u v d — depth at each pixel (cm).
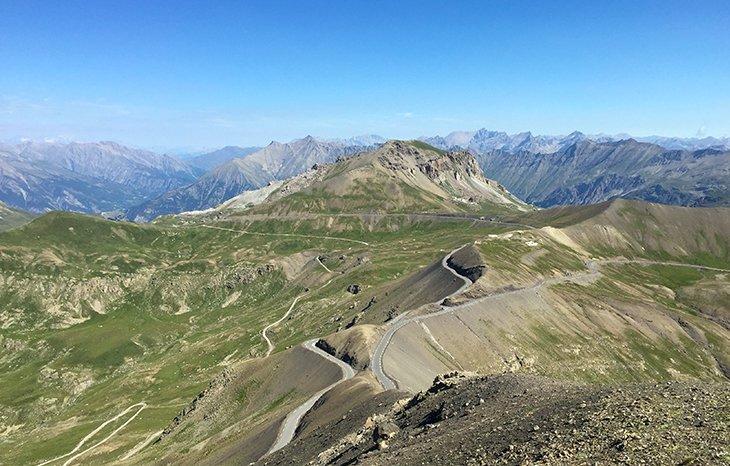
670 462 3052
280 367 15025
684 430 3478
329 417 9006
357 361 12700
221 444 11381
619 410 4103
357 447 6375
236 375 15925
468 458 4209
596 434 3728
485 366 14825
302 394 12556
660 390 4506
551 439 3900
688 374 19625
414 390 10719
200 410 15375
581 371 17238
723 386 4412
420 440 5400
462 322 16388
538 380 6469
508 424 4766
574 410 4481
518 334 17400
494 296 19138
